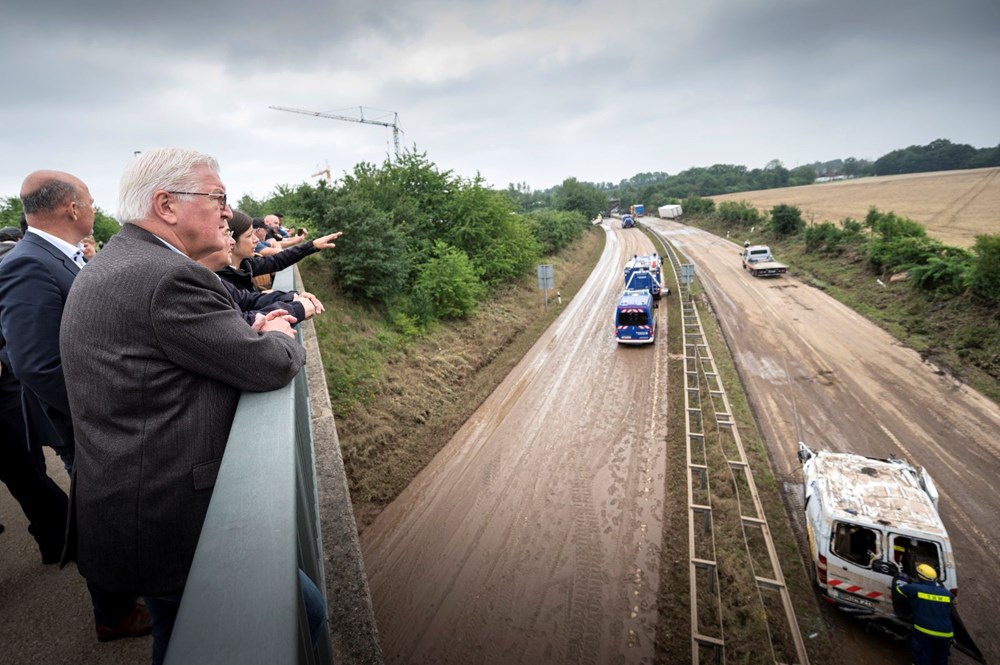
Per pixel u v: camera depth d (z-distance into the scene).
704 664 8.55
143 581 1.59
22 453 3.60
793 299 28.91
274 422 1.49
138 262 1.53
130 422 1.50
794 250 41.75
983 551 10.58
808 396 17.55
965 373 17.91
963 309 21.56
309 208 22.47
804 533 11.37
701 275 37.94
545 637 9.15
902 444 14.39
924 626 7.84
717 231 63.06
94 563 1.57
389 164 31.48
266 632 0.77
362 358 18.45
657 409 17.41
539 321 29.73
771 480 13.13
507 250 34.38
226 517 1.08
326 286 21.48
